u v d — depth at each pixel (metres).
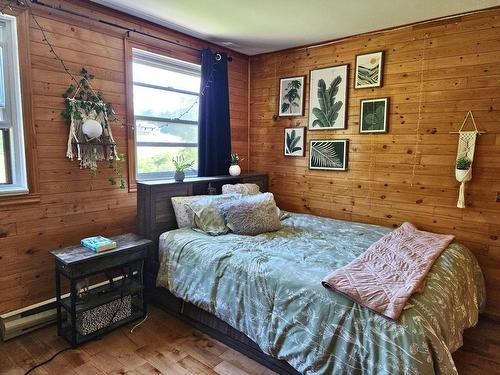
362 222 3.35
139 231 2.89
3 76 2.26
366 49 3.19
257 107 4.07
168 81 3.28
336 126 3.43
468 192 2.73
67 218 2.59
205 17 2.85
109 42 2.73
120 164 2.89
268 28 3.09
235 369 2.03
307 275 1.91
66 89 2.51
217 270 2.23
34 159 2.38
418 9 2.61
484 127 2.63
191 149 3.59
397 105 3.04
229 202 2.88
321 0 2.47
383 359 1.48
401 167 3.07
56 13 2.41
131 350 2.20
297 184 3.80
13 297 2.36
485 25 2.58
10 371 1.97
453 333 1.72
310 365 1.71
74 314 2.17
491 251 2.67
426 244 2.37
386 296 1.62
